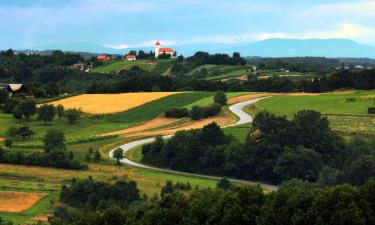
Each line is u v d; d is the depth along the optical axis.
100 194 161.38
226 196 104.19
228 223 100.12
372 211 95.25
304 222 94.50
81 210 154.75
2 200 166.25
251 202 103.38
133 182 165.25
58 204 162.25
